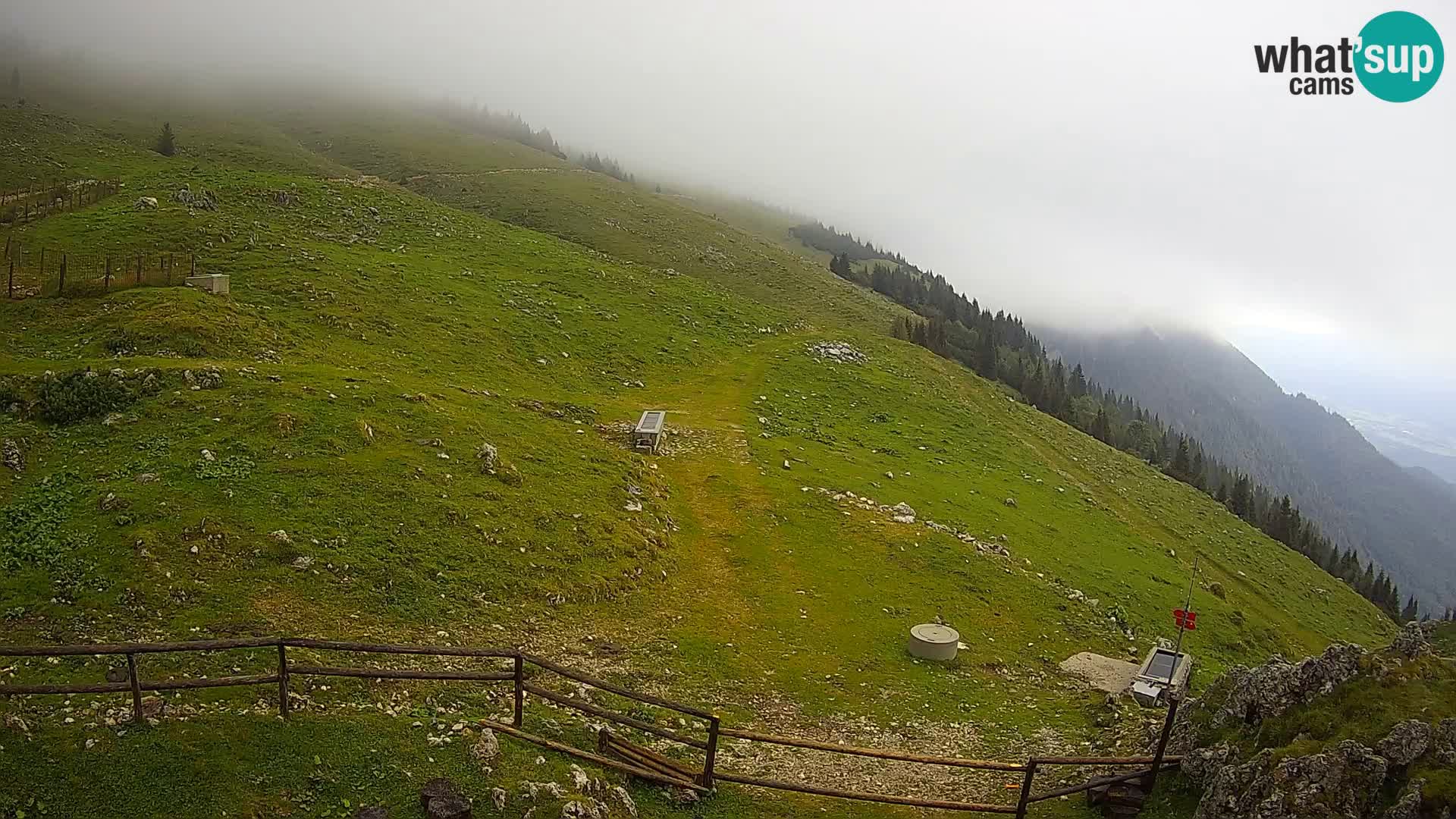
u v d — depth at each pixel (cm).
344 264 6612
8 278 5022
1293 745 1750
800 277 15638
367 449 3575
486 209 14600
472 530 3306
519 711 1998
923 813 2128
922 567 4472
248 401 3634
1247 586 7894
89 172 8919
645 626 3234
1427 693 1770
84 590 2381
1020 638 3972
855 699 2967
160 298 4725
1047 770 2416
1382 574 15062
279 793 1577
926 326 15450
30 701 1788
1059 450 9862
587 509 3891
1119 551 6288
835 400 7688
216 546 2697
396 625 2650
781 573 4050
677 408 6319
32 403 3350
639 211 16412
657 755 2047
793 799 2095
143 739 1644
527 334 6631
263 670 2153
